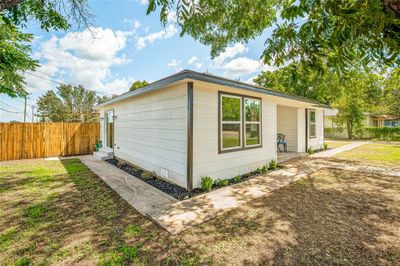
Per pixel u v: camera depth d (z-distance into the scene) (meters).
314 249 2.42
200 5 2.00
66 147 10.16
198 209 3.55
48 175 6.11
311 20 1.79
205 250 2.42
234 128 5.64
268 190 4.57
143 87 5.54
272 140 7.09
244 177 5.75
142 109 6.64
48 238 2.72
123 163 7.81
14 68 7.74
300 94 12.41
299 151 9.69
